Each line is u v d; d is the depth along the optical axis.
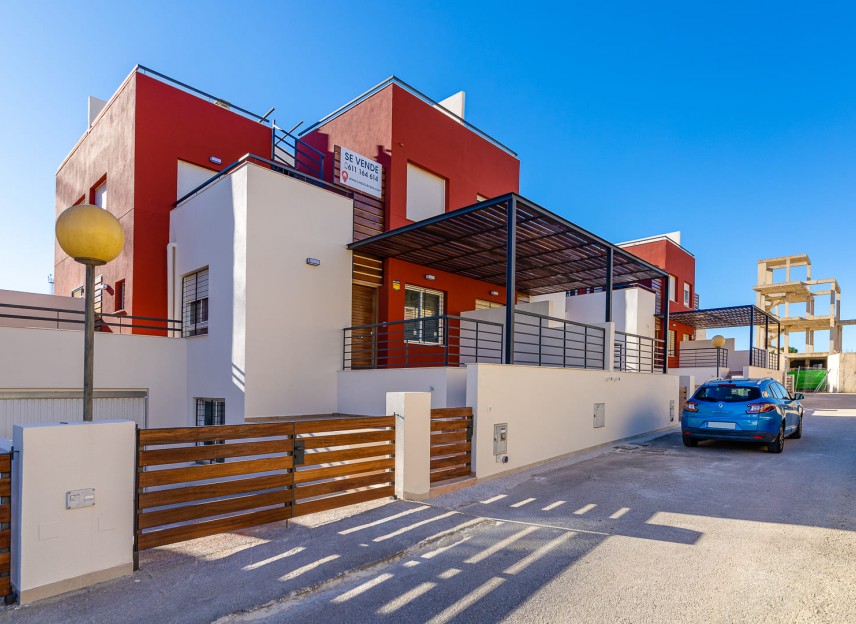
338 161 10.81
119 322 11.41
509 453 7.45
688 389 15.85
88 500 3.49
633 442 10.75
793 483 6.63
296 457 5.10
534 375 8.14
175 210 11.29
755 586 3.54
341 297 10.26
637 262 11.71
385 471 5.94
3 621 3.02
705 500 5.88
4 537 3.28
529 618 3.13
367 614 3.20
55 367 8.35
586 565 3.95
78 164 14.66
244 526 4.67
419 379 8.23
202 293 10.17
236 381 8.73
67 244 3.81
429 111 12.73
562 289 14.95
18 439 3.31
